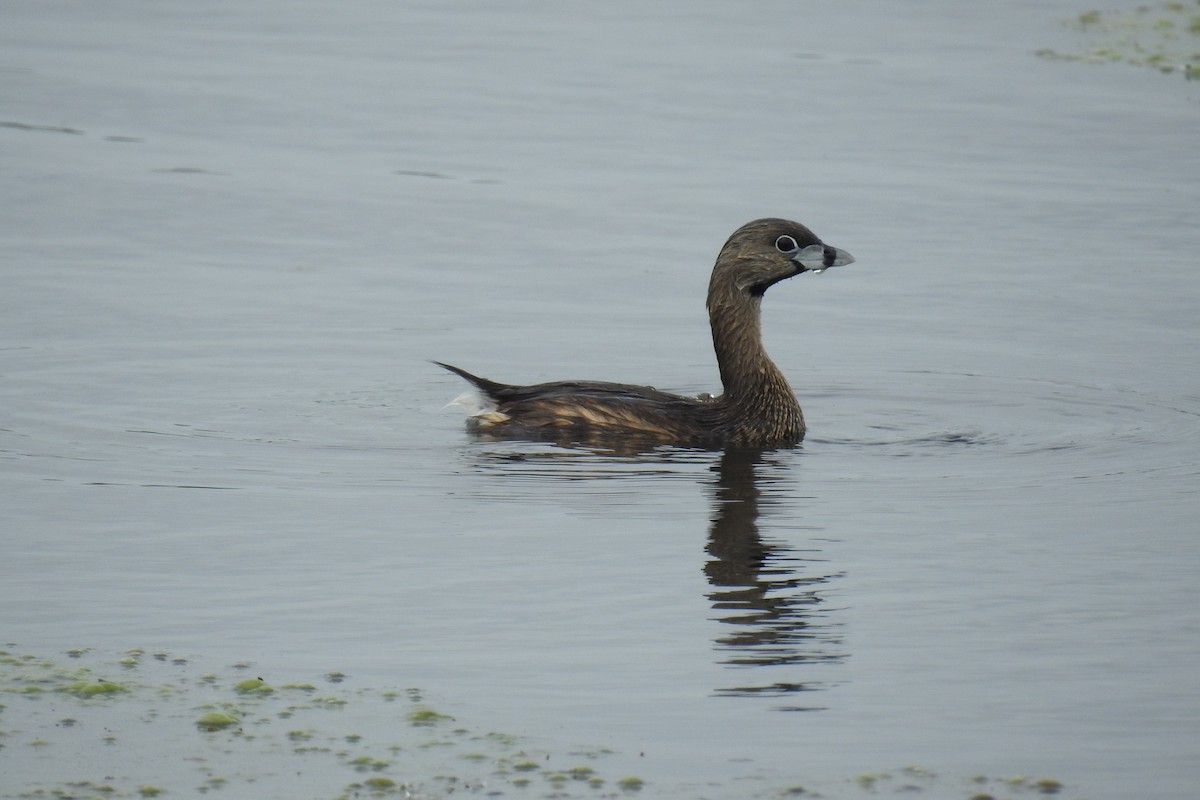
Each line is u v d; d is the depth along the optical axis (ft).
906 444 53.98
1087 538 43.55
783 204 84.17
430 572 40.98
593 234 80.23
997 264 75.05
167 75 109.81
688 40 120.78
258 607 38.58
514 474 49.96
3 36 119.24
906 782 30.25
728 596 39.37
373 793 29.78
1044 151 92.89
